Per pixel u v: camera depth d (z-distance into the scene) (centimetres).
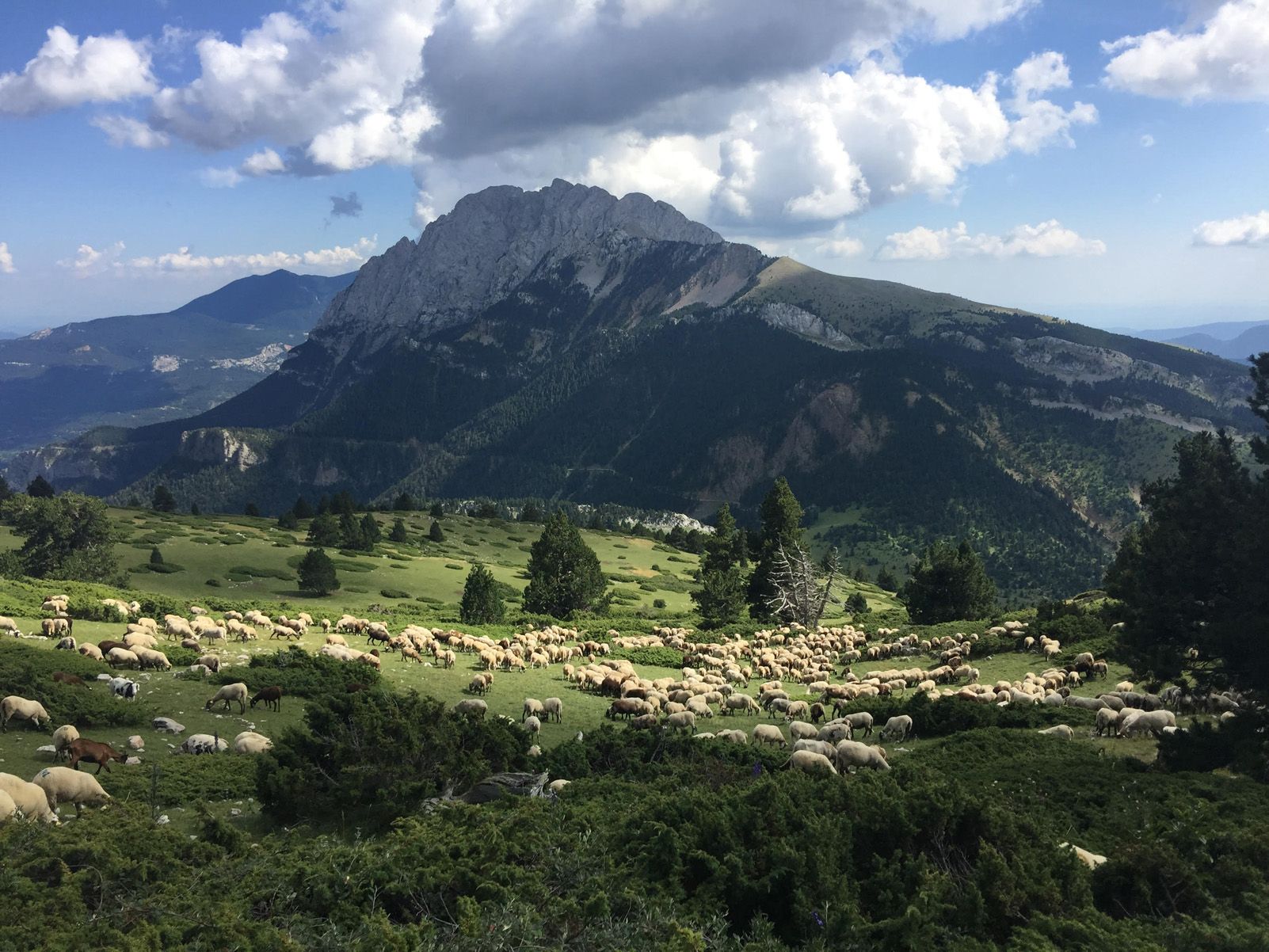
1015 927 1033
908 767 1457
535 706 3181
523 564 13088
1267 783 1852
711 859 1139
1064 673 3800
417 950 891
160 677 3197
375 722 1981
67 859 1140
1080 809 1673
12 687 2473
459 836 1241
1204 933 993
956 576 7200
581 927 959
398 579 9750
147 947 897
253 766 2136
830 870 1120
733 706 3509
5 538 8838
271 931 930
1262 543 2167
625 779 2048
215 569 9125
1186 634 2462
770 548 8481
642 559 15162
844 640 5988
